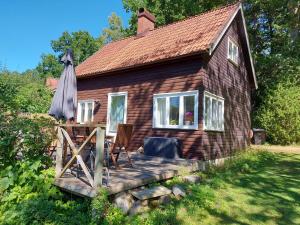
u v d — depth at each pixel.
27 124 5.75
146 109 11.34
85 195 4.81
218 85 11.24
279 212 5.46
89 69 14.59
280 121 19.27
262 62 21.81
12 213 4.62
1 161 5.70
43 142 5.80
